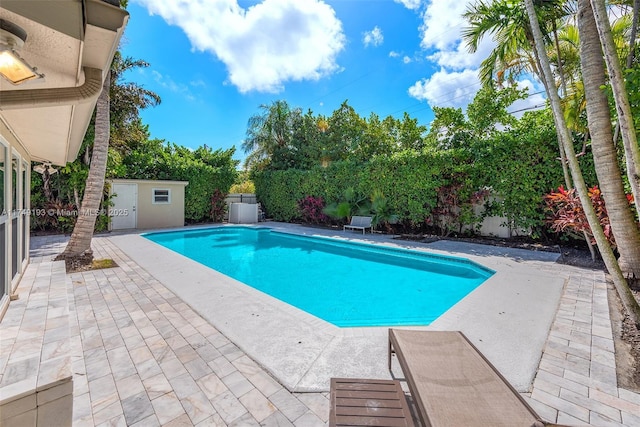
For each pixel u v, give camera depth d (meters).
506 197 8.78
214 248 10.31
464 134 11.37
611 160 4.74
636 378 2.39
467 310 3.85
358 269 7.58
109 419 1.95
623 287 3.30
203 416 2.00
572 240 8.05
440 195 10.22
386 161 11.62
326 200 14.39
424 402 1.67
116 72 11.03
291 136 19.45
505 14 6.50
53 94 1.50
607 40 2.88
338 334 3.20
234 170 16.92
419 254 8.00
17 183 3.92
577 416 1.97
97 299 4.24
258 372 2.50
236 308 3.89
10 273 3.19
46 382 1.74
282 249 10.11
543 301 4.15
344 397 1.85
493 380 1.87
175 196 13.96
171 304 4.05
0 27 1.16
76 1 1.11
